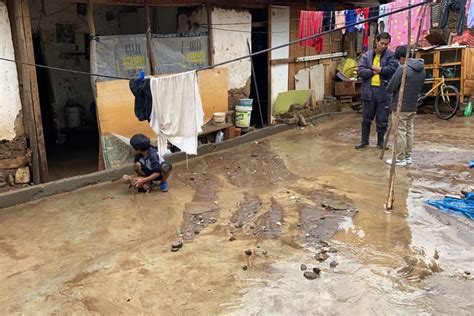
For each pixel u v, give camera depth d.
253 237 4.66
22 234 4.82
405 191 5.90
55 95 9.45
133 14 9.84
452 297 3.52
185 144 6.57
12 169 6.03
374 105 7.91
